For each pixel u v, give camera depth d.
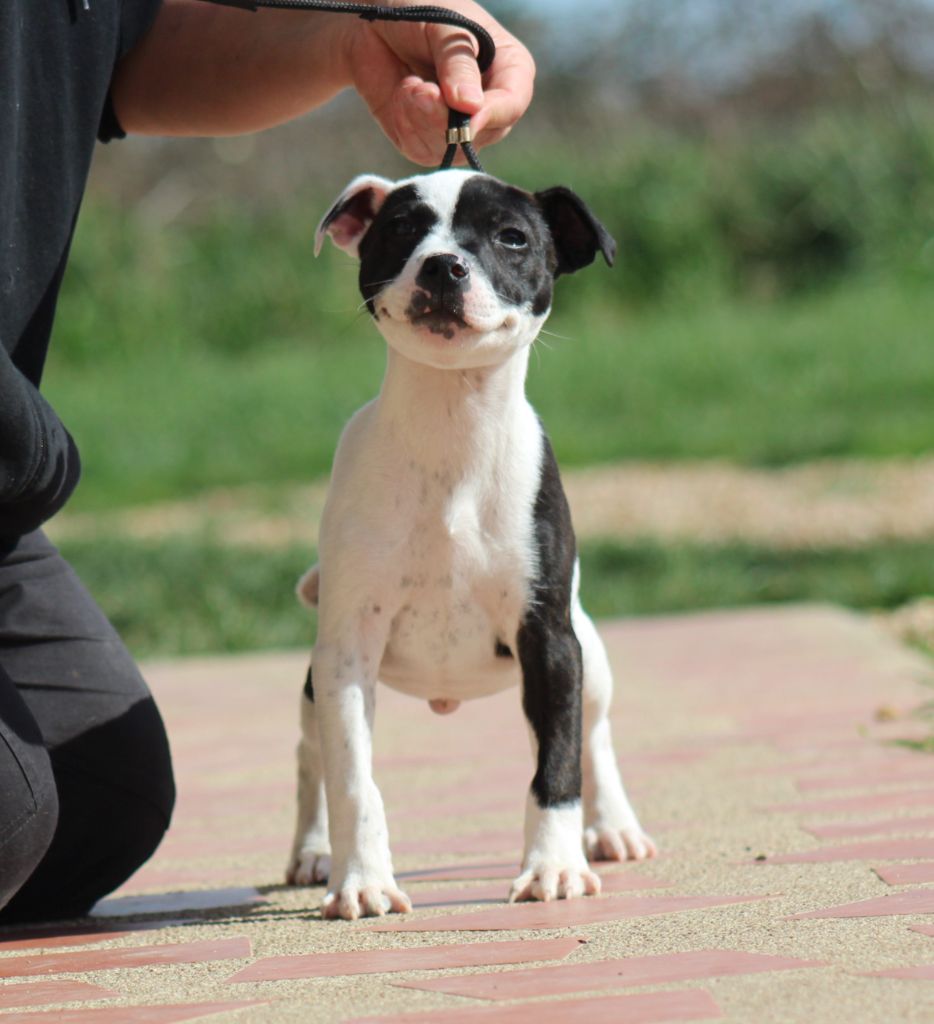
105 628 4.22
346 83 4.32
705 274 25.39
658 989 2.75
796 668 7.82
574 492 14.66
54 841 3.96
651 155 26.52
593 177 25.94
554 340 22.80
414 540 3.89
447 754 6.35
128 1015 2.80
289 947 3.31
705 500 13.84
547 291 4.12
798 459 15.50
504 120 4.18
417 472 3.87
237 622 10.38
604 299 25.28
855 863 3.83
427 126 4.14
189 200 33.06
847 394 18.36
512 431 3.91
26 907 4.02
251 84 4.35
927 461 14.81
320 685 3.83
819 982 2.72
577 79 36.78
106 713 4.07
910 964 2.80
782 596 10.37
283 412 19.69
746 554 11.50
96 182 33.06
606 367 20.38
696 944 3.06
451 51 4.00
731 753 5.90
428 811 5.28
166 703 8.02
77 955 3.41
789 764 5.57
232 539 13.05
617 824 4.29
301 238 26.22
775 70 37.09
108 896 4.32
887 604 9.88
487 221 4.00
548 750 3.84
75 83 3.86
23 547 4.11
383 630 3.94
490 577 3.91
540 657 3.90
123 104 4.47
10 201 3.63
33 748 3.50
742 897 3.53
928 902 3.29
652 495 14.27
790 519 12.66
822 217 25.58
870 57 36.19
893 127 26.64
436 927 3.42
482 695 4.27
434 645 4.02
